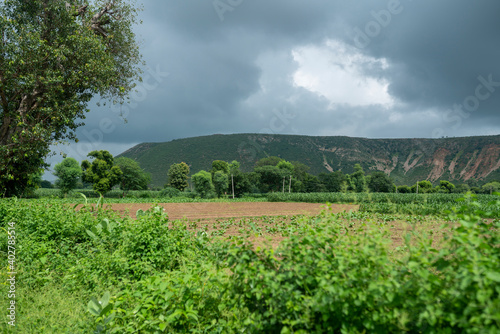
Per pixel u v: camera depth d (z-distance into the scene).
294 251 2.81
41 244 6.53
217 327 3.31
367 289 2.29
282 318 2.66
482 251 2.26
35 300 4.66
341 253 2.57
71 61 14.95
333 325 2.48
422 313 1.95
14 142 13.91
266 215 20.78
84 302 4.66
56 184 58.25
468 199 2.79
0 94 14.28
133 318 3.65
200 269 4.23
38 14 14.79
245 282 3.00
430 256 2.35
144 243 5.97
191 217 19.61
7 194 17.28
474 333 1.79
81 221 7.74
